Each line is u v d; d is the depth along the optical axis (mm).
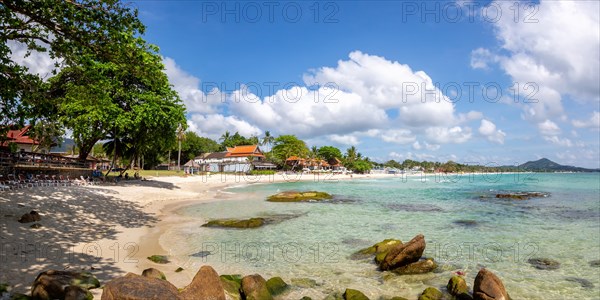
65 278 8586
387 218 24438
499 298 9305
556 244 16844
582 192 49531
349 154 158250
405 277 11969
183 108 42125
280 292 10398
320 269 12766
